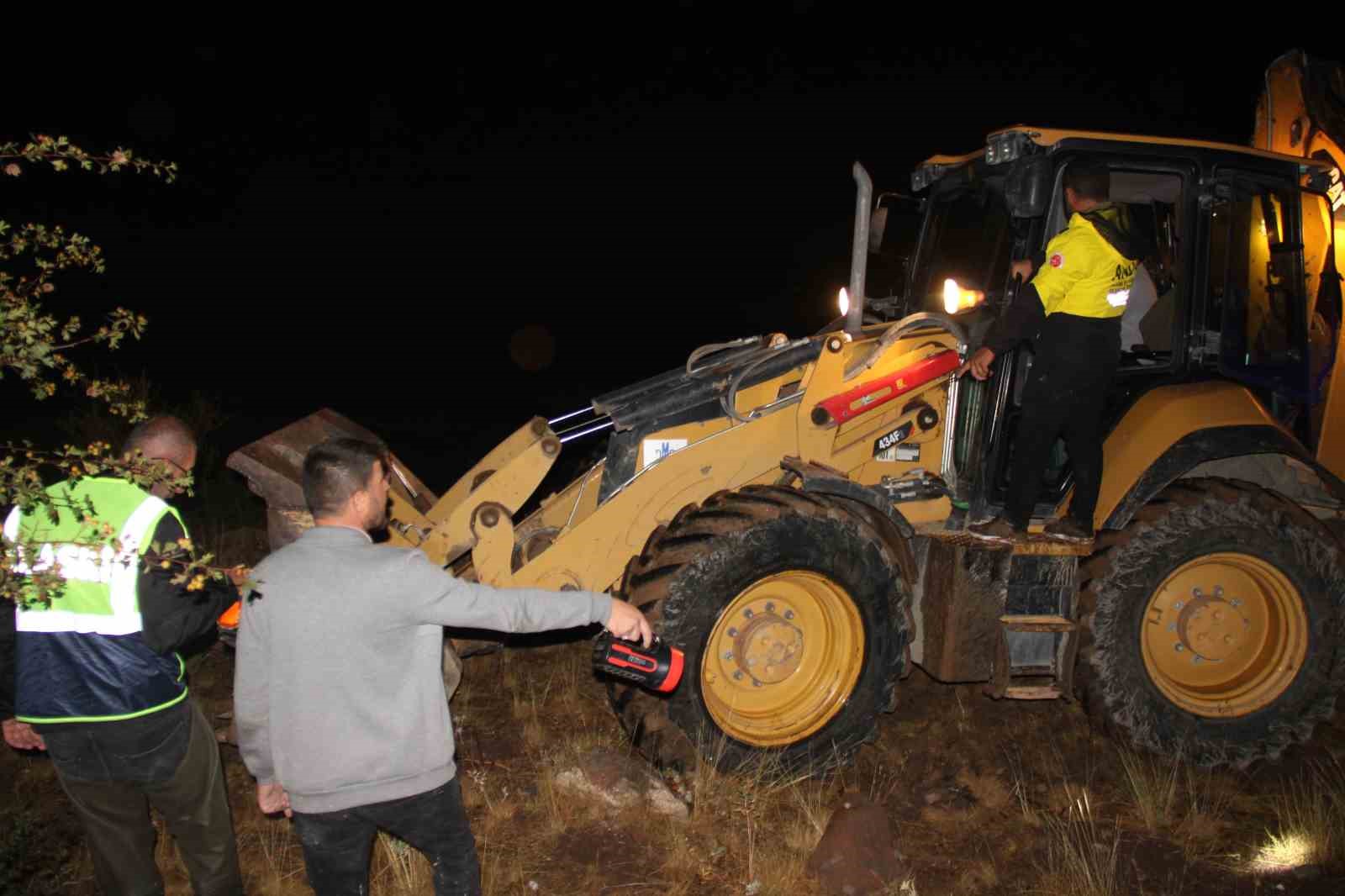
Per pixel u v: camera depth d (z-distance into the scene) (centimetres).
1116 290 429
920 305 551
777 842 391
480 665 544
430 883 363
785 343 487
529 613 268
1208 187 476
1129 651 455
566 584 436
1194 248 478
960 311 505
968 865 384
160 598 282
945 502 485
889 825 405
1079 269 418
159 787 295
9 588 243
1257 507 464
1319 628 465
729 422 461
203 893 319
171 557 274
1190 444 458
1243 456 507
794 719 445
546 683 524
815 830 393
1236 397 473
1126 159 467
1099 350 431
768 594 441
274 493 439
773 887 363
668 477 447
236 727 269
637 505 445
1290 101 569
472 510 433
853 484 441
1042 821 413
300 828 264
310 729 255
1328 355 527
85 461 260
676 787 420
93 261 277
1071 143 458
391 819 265
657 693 418
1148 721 456
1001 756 466
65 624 281
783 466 455
